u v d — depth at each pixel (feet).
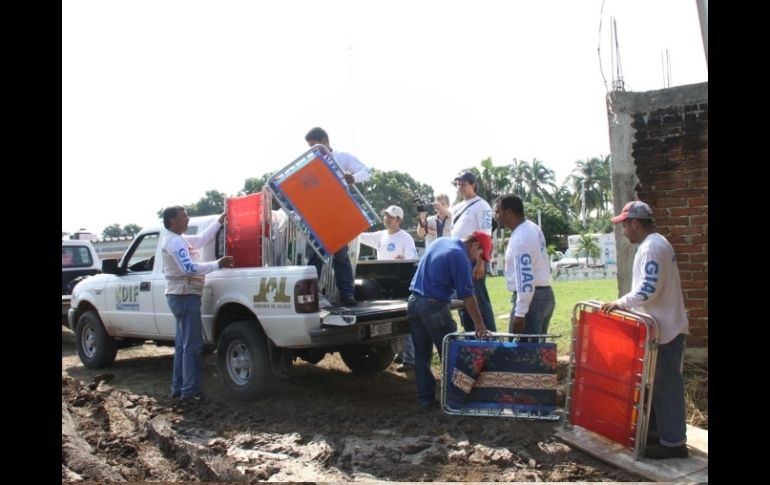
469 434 16.44
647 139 21.52
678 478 13.23
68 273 36.96
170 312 23.35
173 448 16.31
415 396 20.94
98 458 15.65
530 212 194.80
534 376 17.44
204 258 23.58
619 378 14.90
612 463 14.15
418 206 27.61
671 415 14.23
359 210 21.18
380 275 24.53
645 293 14.03
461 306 20.66
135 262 26.73
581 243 155.33
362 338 19.07
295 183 20.49
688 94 20.89
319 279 21.72
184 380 20.51
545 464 14.39
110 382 24.71
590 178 226.79
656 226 21.40
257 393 20.02
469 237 20.65
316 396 21.13
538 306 18.65
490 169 205.16
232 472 14.15
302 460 15.17
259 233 21.76
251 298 20.07
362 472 14.26
